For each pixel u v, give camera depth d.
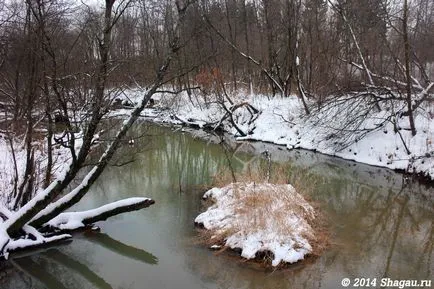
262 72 27.42
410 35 20.66
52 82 8.83
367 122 18.28
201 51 26.88
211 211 10.55
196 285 7.88
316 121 20.19
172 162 17.75
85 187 9.34
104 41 8.33
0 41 14.18
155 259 8.81
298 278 8.05
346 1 23.22
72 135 8.42
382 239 10.03
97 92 8.49
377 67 21.16
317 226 10.38
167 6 23.02
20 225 8.90
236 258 8.70
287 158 18.30
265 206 9.58
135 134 22.67
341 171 16.19
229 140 22.59
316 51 25.78
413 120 16.22
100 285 7.97
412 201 12.98
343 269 8.43
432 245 9.80
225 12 30.38
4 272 8.49
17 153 13.66
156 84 9.43
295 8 26.92
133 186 13.87
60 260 8.91
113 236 9.85
